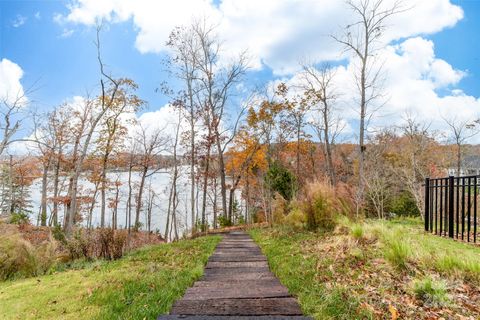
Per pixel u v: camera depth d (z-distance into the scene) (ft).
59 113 82.74
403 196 61.21
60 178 99.81
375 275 13.43
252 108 87.97
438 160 77.10
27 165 97.45
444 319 9.68
